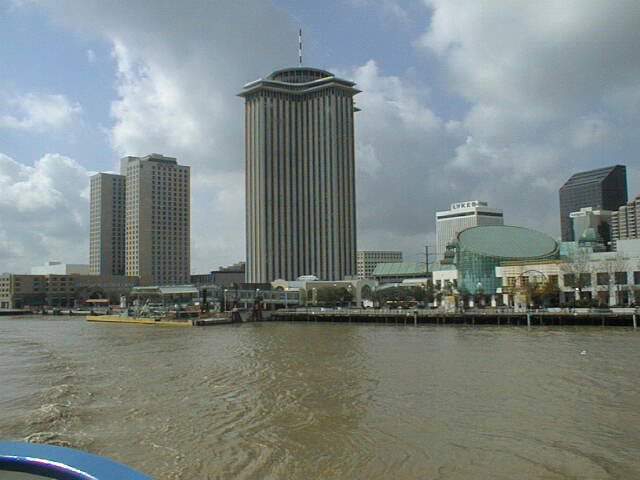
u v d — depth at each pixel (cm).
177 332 13050
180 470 3036
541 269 17275
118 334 12481
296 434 3684
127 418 4122
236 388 5259
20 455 613
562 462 3088
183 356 7875
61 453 621
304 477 2922
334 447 3400
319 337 10938
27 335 12294
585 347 8100
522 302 14838
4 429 3841
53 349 9088
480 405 4403
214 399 4772
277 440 3559
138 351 8644
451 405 4419
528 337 9988
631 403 4384
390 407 4384
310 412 4262
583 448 3312
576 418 3966
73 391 5172
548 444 3400
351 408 4369
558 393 4791
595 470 2962
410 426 3838
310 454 3278
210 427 3869
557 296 16450
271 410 4347
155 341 10469
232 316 17175
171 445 3469
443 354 7606
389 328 13412
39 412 4303
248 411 4322
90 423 3988
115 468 593
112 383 5594
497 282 18600
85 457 616
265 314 17900
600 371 5856
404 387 5169
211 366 6769
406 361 6938
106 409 4416
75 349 9062
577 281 15850
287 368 6494
